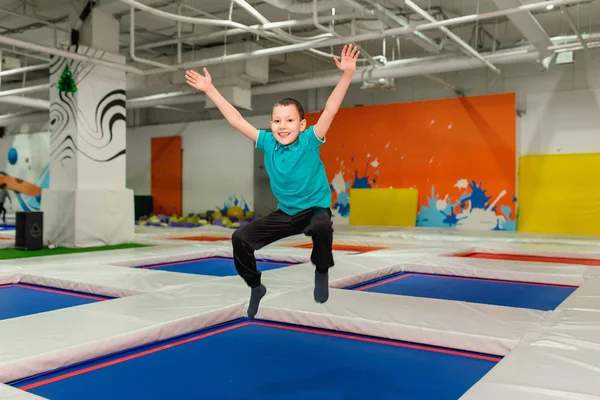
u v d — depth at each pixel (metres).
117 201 9.28
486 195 12.38
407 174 13.37
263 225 2.77
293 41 9.12
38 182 18.81
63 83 8.71
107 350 3.28
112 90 9.30
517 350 2.97
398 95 14.25
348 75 2.58
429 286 5.75
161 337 3.61
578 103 11.97
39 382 2.88
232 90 11.95
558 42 10.81
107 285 5.11
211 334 3.86
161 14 7.39
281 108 2.66
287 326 4.08
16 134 19.41
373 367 3.15
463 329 3.52
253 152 15.98
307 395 2.71
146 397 2.68
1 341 3.19
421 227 12.87
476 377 2.98
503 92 12.88
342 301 4.34
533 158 12.16
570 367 2.67
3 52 13.12
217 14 10.63
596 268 6.22
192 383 2.88
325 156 14.49
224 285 4.98
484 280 6.15
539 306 4.76
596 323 3.57
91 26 9.02
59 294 5.29
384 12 8.12
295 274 5.64
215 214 15.52
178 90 14.48
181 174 17.55
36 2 9.83
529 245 8.91
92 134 8.99
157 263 7.26
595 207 11.38
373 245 9.48
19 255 7.87
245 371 3.08
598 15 10.55
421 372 3.06
